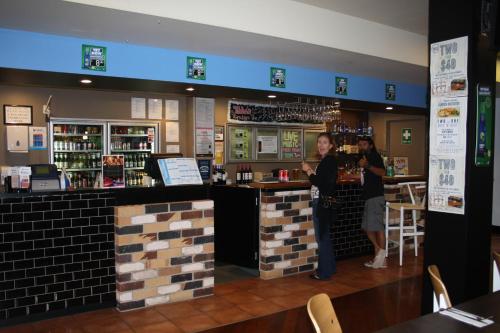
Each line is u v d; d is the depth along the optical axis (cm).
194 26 378
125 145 673
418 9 445
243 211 533
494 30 291
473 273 311
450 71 313
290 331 347
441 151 319
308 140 885
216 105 754
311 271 523
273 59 521
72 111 631
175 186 416
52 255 365
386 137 958
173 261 412
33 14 346
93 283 385
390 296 431
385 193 618
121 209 385
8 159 597
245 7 392
